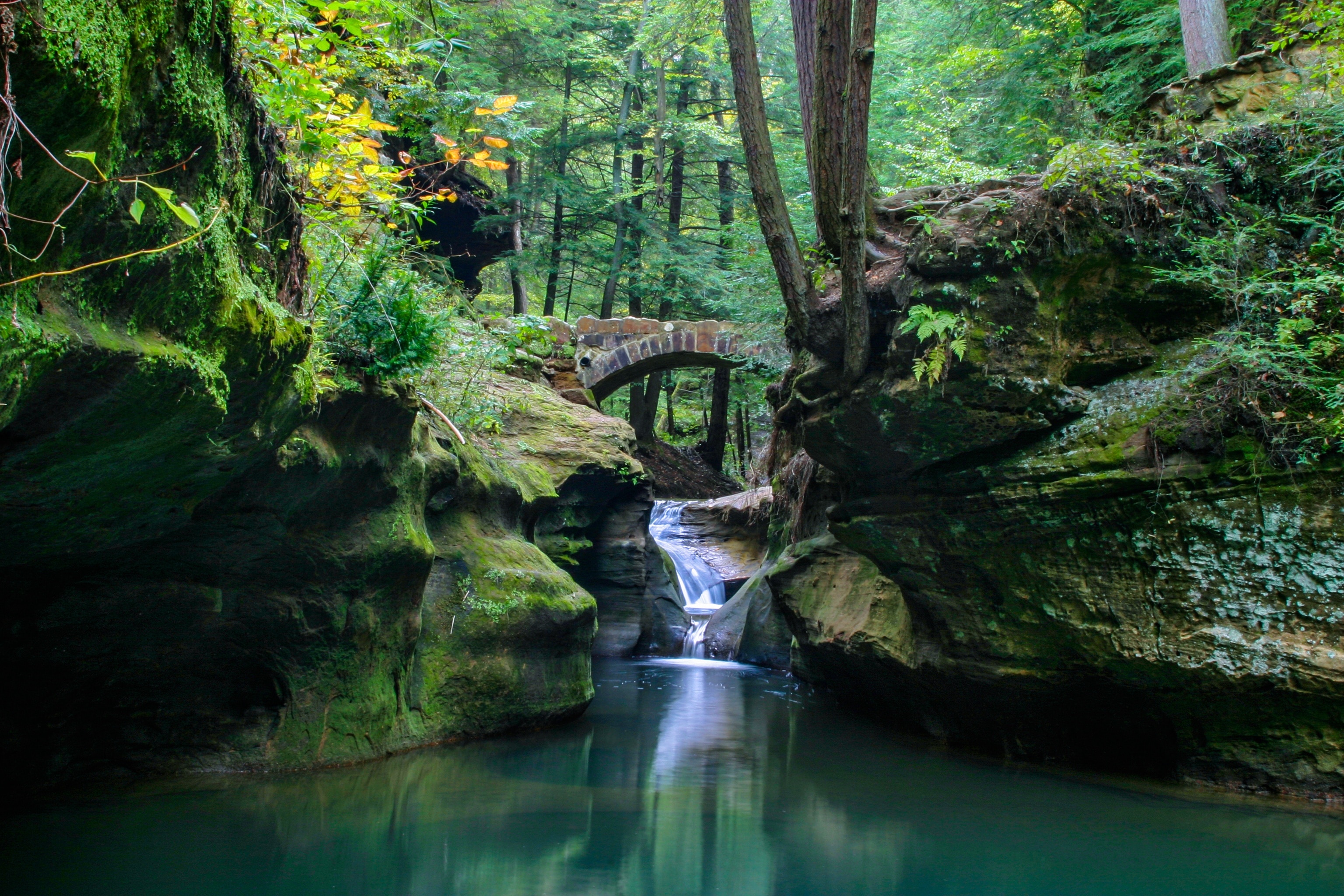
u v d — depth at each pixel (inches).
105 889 157.6
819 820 221.8
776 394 331.6
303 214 189.6
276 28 172.1
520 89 800.3
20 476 136.1
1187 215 239.1
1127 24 452.8
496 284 1095.6
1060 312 238.5
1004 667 271.6
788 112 852.0
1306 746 231.3
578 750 297.0
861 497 287.7
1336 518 219.5
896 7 711.1
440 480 289.6
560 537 476.1
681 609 635.5
